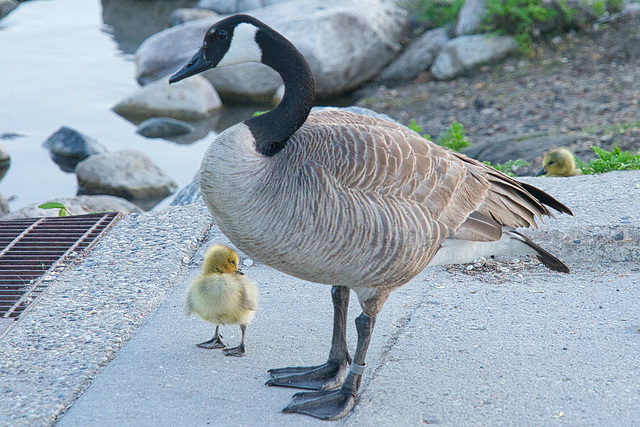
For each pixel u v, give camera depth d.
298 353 9.19
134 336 9.46
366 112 17.36
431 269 11.42
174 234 12.34
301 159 7.83
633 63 26.92
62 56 34.12
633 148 19.67
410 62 31.27
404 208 7.96
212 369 8.75
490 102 26.33
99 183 21.86
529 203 9.34
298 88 8.22
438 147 8.82
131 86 30.81
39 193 21.67
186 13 37.81
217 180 7.79
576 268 11.37
